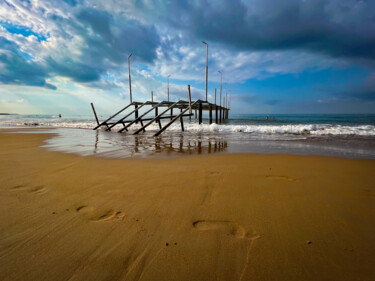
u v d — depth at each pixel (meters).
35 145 6.62
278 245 1.49
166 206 2.13
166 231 1.67
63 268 1.25
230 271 1.24
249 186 2.74
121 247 1.45
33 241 1.51
